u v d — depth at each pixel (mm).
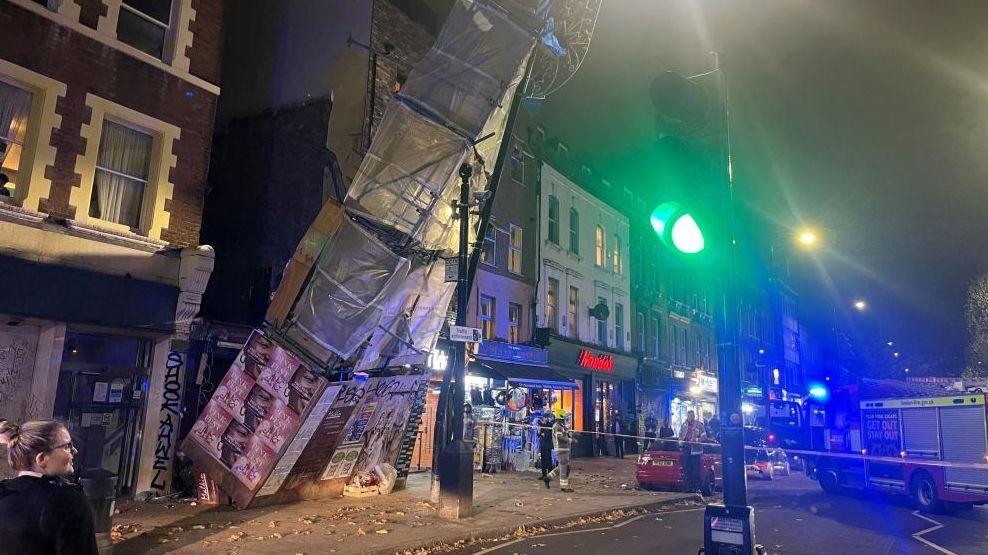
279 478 10523
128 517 9398
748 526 4922
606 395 28344
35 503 2697
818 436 19766
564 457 14680
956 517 13789
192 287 11938
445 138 11344
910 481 15109
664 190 5289
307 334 10570
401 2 18547
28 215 9977
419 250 11500
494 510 11328
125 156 11633
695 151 5301
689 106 5246
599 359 26812
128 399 11414
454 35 11594
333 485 11922
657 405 32938
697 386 36219
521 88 12133
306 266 10781
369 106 17016
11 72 10078
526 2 11836
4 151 10109
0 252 9750
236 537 8242
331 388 10484
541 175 24969
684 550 8992
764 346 49094
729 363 5203
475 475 17125
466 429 16047
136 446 11461
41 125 10391
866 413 16578
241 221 17781
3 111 10141
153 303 11523
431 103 11289
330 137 17156
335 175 16750
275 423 10312
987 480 13336
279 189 17484
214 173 18469
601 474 19250
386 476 12617
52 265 10281
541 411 18672
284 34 18609
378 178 11008
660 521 11617
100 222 11031
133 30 11852
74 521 2738
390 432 12969
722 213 5219
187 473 11414
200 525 8930
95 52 11117
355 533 8812
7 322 10250
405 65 18375
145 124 11750
